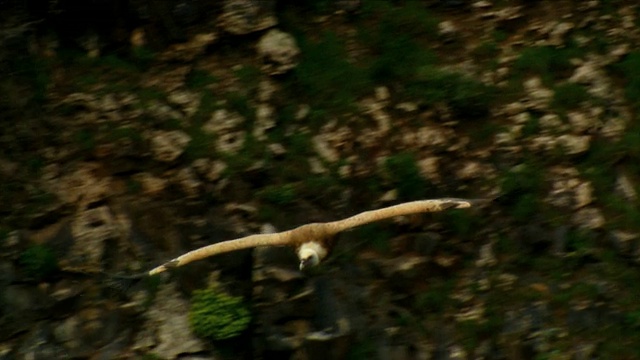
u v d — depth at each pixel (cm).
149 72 7181
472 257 6619
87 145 6788
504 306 6456
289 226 6562
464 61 7344
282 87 7150
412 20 7494
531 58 7338
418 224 6638
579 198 6850
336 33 7438
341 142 6925
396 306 6406
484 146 6988
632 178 6981
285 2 7519
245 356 6153
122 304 6269
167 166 6756
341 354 6141
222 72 7188
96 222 6531
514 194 6819
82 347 6150
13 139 6762
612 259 6662
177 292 6297
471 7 7619
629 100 7275
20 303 6256
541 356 6266
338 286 6350
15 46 7056
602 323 6412
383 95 7131
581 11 7600
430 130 7000
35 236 6488
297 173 6781
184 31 7300
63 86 7038
